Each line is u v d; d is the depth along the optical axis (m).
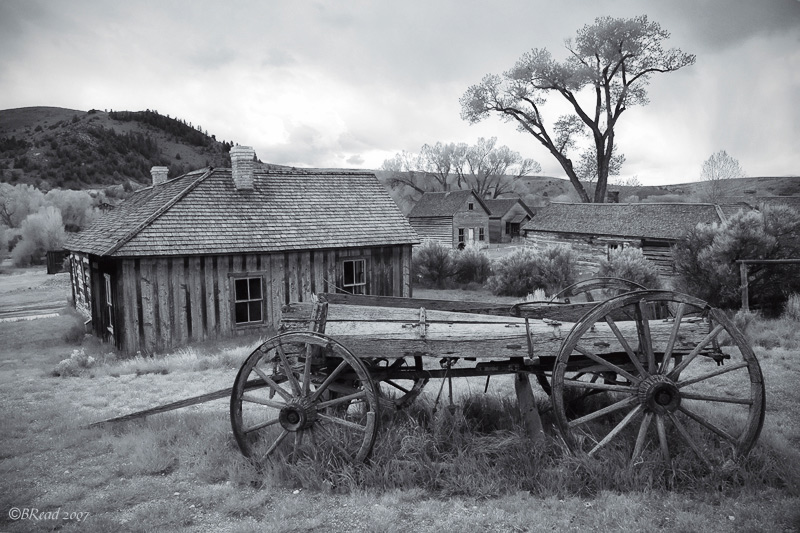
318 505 4.36
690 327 5.17
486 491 4.44
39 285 31.84
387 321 5.82
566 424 4.79
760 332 11.19
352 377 5.53
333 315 6.38
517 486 4.50
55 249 42.88
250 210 16.69
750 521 3.77
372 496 4.43
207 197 16.38
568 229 31.08
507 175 84.56
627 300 4.73
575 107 47.16
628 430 5.30
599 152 47.59
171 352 13.97
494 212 65.81
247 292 15.71
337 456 4.96
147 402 7.99
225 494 4.63
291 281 16.28
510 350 5.07
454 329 5.43
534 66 45.81
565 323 5.48
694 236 15.92
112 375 10.54
